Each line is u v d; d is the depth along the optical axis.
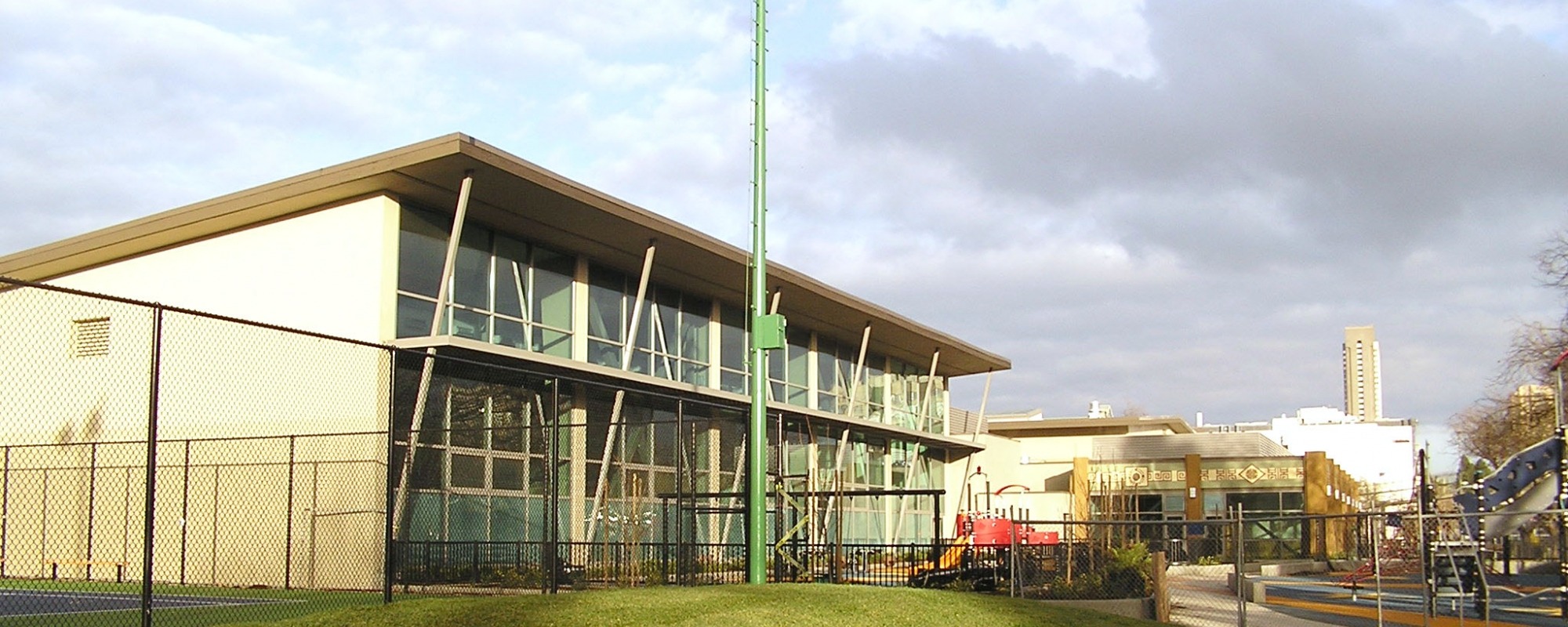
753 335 19.34
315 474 25.42
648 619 14.88
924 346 51.81
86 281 32.44
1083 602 22.84
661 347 38.03
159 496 28.66
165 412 29.81
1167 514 62.56
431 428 28.56
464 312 30.41
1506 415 48.22
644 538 34.41
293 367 28.78
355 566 26.48
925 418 55.34
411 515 27.20
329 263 28.92
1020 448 67.06
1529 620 23.16
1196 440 68.81
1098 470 64.19
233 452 28.56
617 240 33.47
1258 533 60.50
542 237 32.81
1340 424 112.31
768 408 39.53
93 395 30.59
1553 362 43.41
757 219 19.27
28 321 31.02
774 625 15.23
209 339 29.92
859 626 15.78
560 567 27.09
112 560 28.75
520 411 31.44
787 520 37.31
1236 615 23.38
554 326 33.47
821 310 43.97
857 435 49.34
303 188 28.34
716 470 39.19
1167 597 22.12
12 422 30.14
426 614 14.34
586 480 33.16
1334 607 25.62
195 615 17.25
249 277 30.00
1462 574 24.17
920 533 53.78
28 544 29.53
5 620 16.34
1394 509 74.56
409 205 29.27
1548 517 32.22
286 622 14.13
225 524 28.09
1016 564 23.69
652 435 36.56
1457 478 61.41
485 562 28.22
